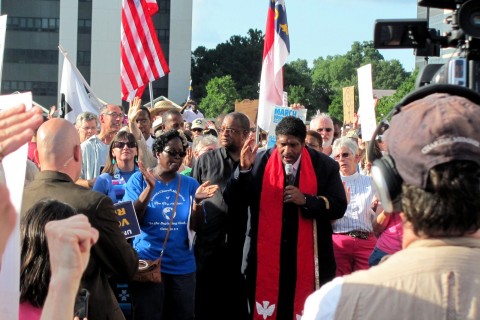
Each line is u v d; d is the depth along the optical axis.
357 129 13.34
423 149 1.97
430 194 1.97
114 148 7.13
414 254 2.03
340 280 2.10
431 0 2.91
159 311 6.40
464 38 2.85
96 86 66.81
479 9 2.76
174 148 6.55
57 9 67.31
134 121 8.58
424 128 1.98
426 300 1.97
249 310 6.29
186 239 6.65
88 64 67.19
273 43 9.37
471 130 1.96
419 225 2.01
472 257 1.99
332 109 63.75
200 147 8.45
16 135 2.14
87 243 2.37
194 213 6.61
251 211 6.29
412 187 2.01
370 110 8.96
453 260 1.99
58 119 4.75
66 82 12.55
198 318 7.15
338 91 91.69
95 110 12.69
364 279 2.05
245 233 6.62
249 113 17.89
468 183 1.94
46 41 67.50
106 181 6.88
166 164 6.57
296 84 85.75
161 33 68.81
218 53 86.00
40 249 3.44
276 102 9.30
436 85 2.14
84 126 8.98
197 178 7.43
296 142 6.15
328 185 6.25
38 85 67.62
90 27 67.06
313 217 6.12
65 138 4.62
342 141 7.19
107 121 8.99
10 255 2.42
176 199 6.59
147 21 12.58
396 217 5.87
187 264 6.66
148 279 6.21
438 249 2.01
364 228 6.98
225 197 6.48
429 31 2.97
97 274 4.52
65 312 2.29
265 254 6.16
